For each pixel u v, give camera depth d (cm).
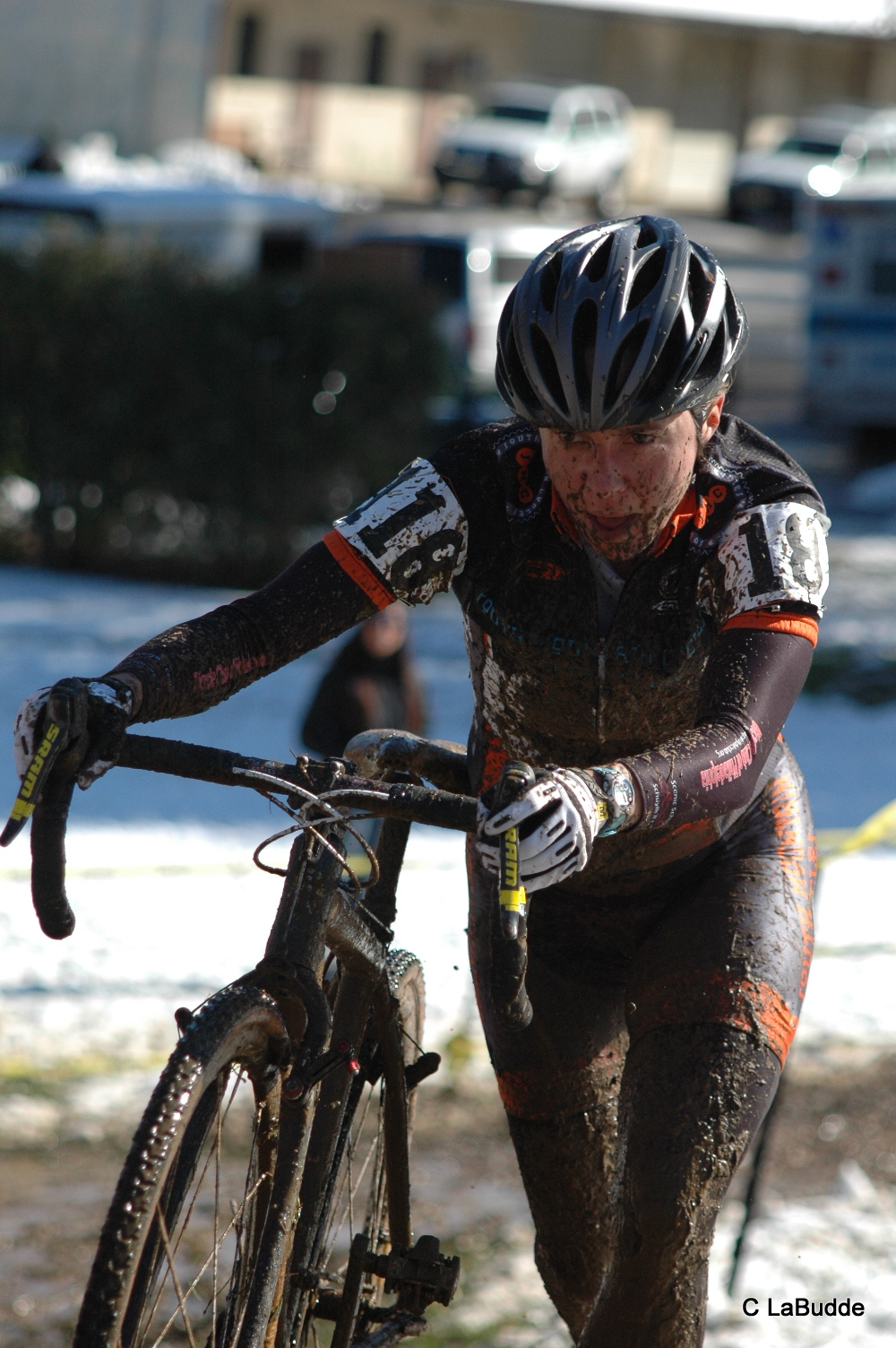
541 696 574
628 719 571
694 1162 524
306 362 3297
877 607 3253
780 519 529
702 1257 527
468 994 1341
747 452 556
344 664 1586
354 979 564
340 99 9669
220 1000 479
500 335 531
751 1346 863
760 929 575
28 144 5384
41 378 3328
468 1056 1245
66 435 3350
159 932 1470
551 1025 616
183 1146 464
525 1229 1020
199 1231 948
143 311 3266
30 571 3444
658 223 531
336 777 498
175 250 3425
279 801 511
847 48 10088
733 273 7412
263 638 528
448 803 476
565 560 549
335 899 521
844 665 2861
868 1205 1066
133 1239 430
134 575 3469
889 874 1788
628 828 469
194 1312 838
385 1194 648
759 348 6253
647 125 9981
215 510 3375
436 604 3350
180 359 3278
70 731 460
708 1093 535
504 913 435
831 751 2375
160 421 3319
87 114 7869
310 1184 541
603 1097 623
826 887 1727
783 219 8938
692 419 521
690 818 481
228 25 9381
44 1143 1088
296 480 3344
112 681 477
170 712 505
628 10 9494
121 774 2097
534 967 626
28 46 7781
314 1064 495
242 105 9544
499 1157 1124
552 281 514
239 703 2467
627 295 495
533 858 443
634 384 488
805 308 4612
